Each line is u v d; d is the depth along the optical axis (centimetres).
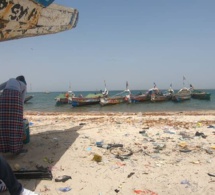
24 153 583
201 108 2912
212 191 397
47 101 5972
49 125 1034
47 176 441
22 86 550
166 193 391
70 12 685
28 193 347
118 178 446
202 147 652
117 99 3516
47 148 636
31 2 495
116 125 1018
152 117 1411
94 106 3406
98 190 399
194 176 456
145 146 666
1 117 496
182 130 897
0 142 498
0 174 313
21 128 522
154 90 3862
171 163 527
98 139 745
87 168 495
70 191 394
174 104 3503
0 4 435
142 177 452
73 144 681
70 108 3278
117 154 590
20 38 643
